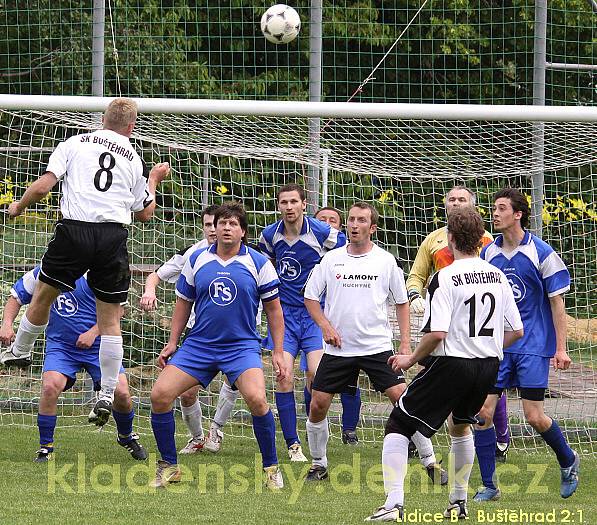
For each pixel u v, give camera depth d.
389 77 63.00
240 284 26.36
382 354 28.39
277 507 24.16
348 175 46.91
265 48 59.81
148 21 59.03
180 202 43.66
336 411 40.84
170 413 26.50
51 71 56.28
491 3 62.88
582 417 38.59
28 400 40.25
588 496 27.45
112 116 27.30
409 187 45.31
